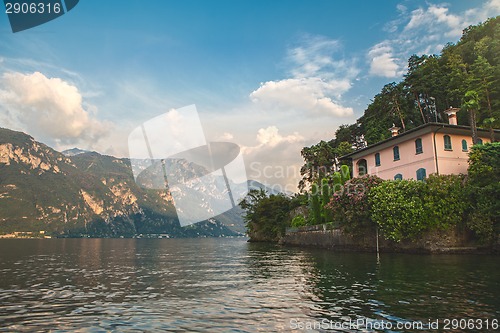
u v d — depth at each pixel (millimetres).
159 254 36406
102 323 8367
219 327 7914
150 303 10555
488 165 27375
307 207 54406
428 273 16125
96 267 22297
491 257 23875
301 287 13086
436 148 34000
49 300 11195
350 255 28016
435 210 26406
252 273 17875
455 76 50719
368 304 9984
